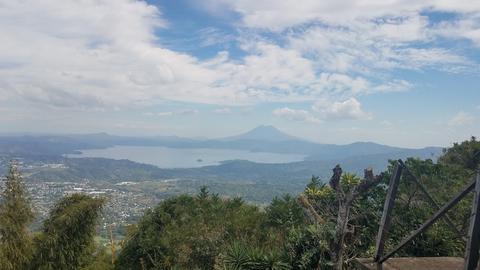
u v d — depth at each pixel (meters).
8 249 11.46
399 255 9.96
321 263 8.82
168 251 14.08
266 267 9.33
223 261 10.37
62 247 12.41
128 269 14.80
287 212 13.34
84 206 13.01
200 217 15.09
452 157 16.09
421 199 11.33
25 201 12.21
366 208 10.90
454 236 9.92
